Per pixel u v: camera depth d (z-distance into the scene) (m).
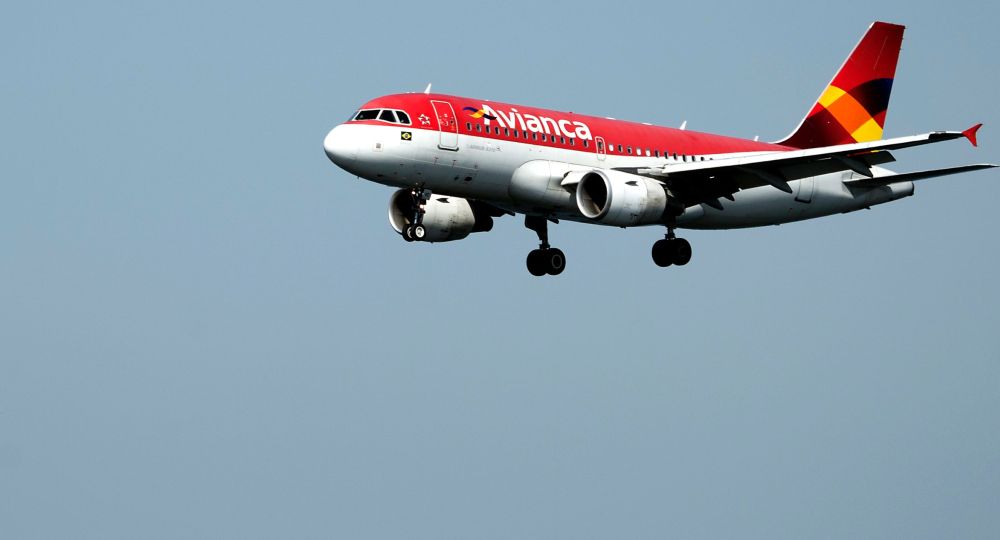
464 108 125.50
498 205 131.75
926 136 118.19
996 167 142.88
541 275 144.88
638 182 126.75
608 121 137.88
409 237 127.69
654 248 141.38
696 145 144.25
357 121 122.44
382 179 122.75
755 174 130.75
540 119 130.75
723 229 147.25
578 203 126.12
